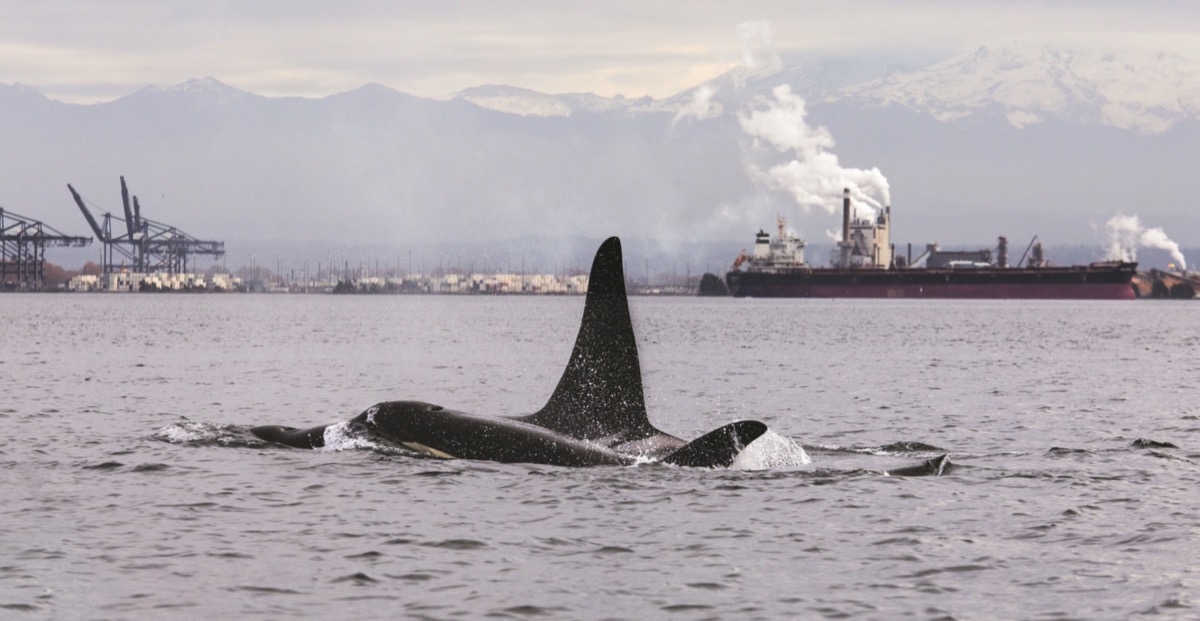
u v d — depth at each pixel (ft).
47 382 536.01
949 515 203.82
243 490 216.95
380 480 223.92
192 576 162.71
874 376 636.07
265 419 393.50
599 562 171.94
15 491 217.36
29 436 307.78
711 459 238.07
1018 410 435.12
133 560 170.50
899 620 147.43
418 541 182.39
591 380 252.62
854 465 249.14
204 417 391.45
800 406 452.76
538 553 176.35
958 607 152.66
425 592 156.87
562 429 250.37
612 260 250.16
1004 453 295.69
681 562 172.45
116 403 433.07
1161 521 200.23
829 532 190.60
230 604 151.02
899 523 197.47
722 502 210.38
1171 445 306.96
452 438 246.68
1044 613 150.20
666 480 226.58
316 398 478.59
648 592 157.89
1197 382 595.47
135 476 230.89
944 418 403.75
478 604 152.15
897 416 411.54
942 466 247.91
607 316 250.98
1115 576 166.61
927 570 169.48
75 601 151.12
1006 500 217.15
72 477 230.89
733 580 163.73
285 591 156.76
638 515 200.13
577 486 219.82
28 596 152.66
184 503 207.21
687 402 469.57
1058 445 321.73
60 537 183.21
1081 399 487.20
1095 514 205.87
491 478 225.97
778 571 168.35
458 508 203.31
